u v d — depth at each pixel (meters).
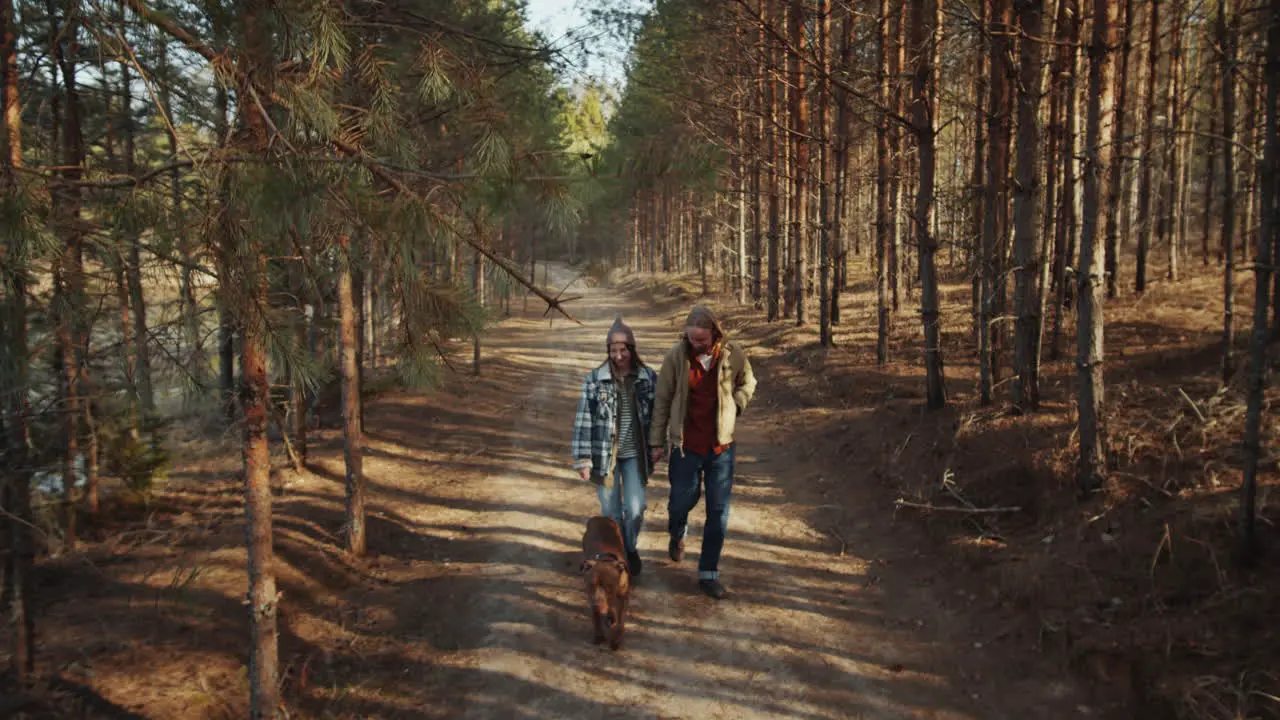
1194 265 15.41
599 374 5.26
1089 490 5.55
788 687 4.18
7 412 3.83
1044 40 5.73
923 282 8.54
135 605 4.99
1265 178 4.16
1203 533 4.57
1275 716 3.29
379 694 4.20
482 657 4.53
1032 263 7.27
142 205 2.55
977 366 10.36
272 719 3.68
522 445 9.80
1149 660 3.91
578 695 4.13
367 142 2.96
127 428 4.53
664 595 5.30
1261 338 4.16
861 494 7.23
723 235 26.78
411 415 10.99
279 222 2.52
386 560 6.07
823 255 13.84
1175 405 6.61
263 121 2.73
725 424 5.18
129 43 2.70
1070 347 10.11
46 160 3.40
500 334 21.92
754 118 14.55
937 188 10.35
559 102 5.79
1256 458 4.21
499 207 2.91
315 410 11.12
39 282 2.94
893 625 4.86
